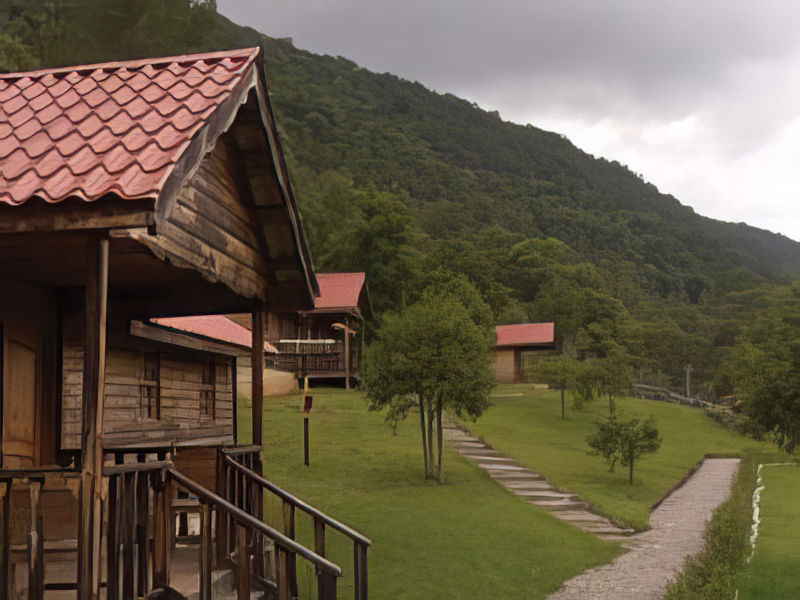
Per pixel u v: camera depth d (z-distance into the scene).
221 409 18.61
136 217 5.24
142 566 6.52
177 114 6.17
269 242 10.05
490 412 49.97
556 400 57.94
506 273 125.06
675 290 199.75
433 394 27.17
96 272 5.53
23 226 5.34
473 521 21.58
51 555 7.65
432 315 27.91
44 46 36.84
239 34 87.56
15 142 5.96
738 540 17.45
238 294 9.36
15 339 8.63
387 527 19.88
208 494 6.93
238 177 9.22
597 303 108.25
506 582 16.59
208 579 6.86
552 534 21.17
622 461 32.09
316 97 189.62
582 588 16.52
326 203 74.25
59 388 9.30
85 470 5.43
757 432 28.25
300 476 25.33
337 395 44.78
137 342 13.77
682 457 42.62
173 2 41.69
